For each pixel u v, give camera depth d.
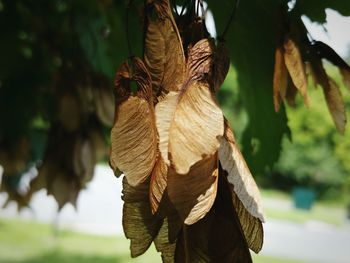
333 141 2.57
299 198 2.96
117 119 0.16
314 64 0.22
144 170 0.15
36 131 0.58
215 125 0.15
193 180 0.14
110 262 1.37
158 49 0.17
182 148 0.14
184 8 0.19
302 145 3.14
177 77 0.16
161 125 0.15
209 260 0.15
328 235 2.17
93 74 0.38
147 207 0.16
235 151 0.15
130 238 0.16
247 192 0.15
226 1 0.27
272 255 1.61
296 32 0.22
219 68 0.17
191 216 0.14
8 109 0.49
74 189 0.37
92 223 1.94
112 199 2.65
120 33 0.37
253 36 0.27
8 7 0.46
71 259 1.39
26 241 1.57
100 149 0.38
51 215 2.04
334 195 3.24
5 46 0.48
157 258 1.42
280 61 0.21
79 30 0.41
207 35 0.18
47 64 0.49
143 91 0.17
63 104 0.37
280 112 0.30
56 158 0.37
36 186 0.39
